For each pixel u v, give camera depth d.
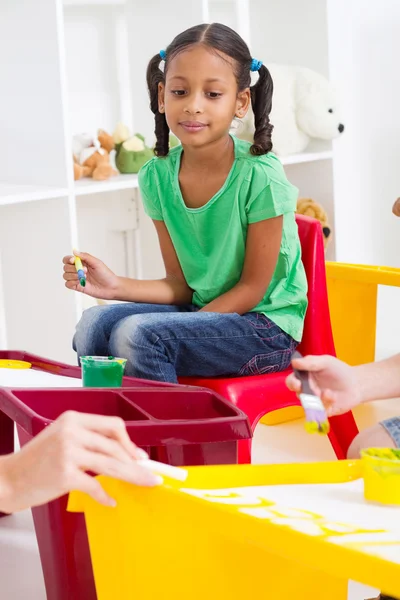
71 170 2.18
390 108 3.21
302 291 1.79
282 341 1.74
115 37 2.71
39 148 2.22
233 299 1.72
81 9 2.62
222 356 1.68
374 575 0.64
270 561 0.89
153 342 1.60
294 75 2.70
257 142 1.74
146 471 0.78
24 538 1.54
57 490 0.76
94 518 0.85
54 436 0.76
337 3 2.78
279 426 2.15
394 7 3.16
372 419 2.14
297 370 1.03
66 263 1.75
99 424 0.79
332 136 2.71
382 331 2.97
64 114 2.15
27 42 2.18
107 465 0.76
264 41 2.88
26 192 2.09
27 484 0.77
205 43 1.65
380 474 0.83
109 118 2.74
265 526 0.70
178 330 1.63
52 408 1.25
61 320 2.26
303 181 2.82
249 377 1.69
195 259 1.82
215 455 1.14
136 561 0.82
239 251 1.76
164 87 1.75
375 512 0.80
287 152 2.66
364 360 2.18
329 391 1.05
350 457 1.24
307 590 0.94
